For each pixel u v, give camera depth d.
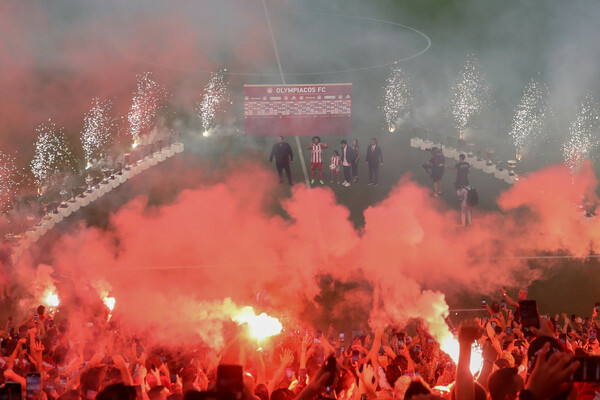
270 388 9.49
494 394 5.82
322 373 5.19
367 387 8.23
